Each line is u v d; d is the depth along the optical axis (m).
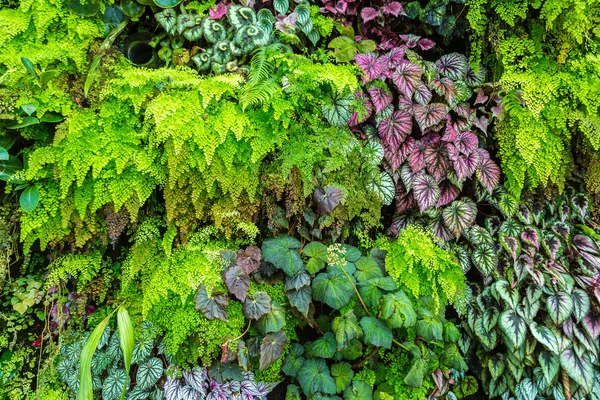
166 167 1.90
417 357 2.06
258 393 2.17
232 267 2.00
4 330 2.16
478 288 2.51
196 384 2.06
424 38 2.49
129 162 1.84
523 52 2.34
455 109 2.31
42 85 1.80
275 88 1.89
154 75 1.82
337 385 2.08
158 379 2.13
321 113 2.13
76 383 2.10
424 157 2.30
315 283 2.06
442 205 2.43
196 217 2.04
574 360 2.23
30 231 1.85
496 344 2.46
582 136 2.40
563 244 2.52
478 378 2.58
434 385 2.21
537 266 2.39
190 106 1.81
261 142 1.94
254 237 2.16
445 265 2.12
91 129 1.81
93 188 1.88
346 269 2.10
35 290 2.12
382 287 2.02
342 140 2.13
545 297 2.32
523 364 2.34
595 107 2.22
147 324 2.03
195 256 2.02
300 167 2.05
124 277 2.03
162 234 2.16
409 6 2.47
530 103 2.21
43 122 1.87
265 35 2.09
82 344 2.11
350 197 2.22
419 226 2.38
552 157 2.28
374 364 2.22
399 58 2.29
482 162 2.35
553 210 2.60
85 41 1.95
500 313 2.36
